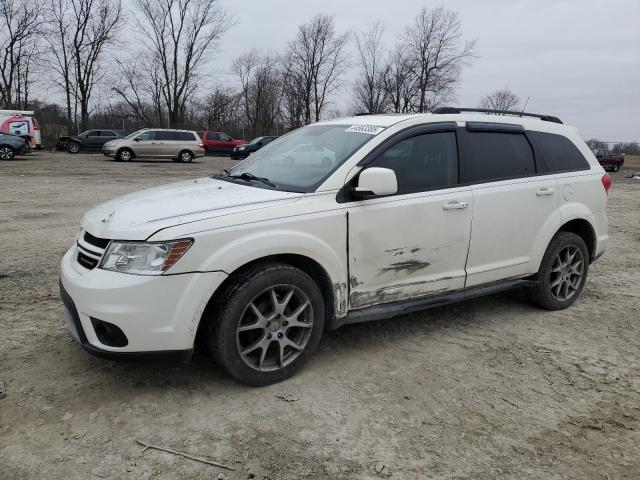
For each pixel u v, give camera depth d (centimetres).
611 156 3356
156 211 315
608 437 287
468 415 304
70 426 280
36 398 305
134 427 281
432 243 383
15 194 1198
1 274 541
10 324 410
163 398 310
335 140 392
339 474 251
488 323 447
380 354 379
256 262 321
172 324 292
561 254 481
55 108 4741
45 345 374
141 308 285
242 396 316
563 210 466
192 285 292
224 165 2536
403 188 373
